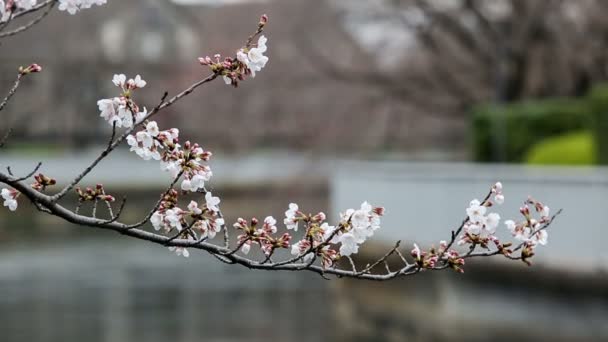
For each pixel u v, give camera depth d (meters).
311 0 34.69
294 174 38.72
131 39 64.81
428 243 17.45
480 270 15.37
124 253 32.84
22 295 24.41
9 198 3.29
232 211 41.38
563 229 14.20
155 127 3.26
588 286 13.52
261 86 39.16
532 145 22.36
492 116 22.78
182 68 48.16
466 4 28.34
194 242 3.38
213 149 43.78
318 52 34.06
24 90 49.56
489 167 17.02
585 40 27.39
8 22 3.03
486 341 15.14
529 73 28.91
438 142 44.19
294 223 3.43
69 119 52.91
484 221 3.45
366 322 19.62
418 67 31.84
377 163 23.31
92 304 23.17
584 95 28.56
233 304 23.59
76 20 54.34
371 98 33.62
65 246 34.09
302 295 25.17
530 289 14.41
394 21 30.80
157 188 43.56
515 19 27.88
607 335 13.17
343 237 3.39
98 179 43.38
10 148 49.16
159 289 25.78
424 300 17.11
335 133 35.66
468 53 31.17
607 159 16.67
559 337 13.84
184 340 18.92
